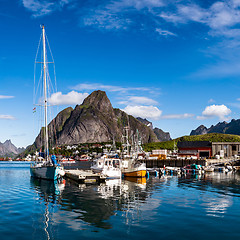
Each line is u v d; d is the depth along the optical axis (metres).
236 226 19.14
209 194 33.47
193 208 24.83
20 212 23.41
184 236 17.00
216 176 67.56
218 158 123.38
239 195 32.69
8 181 52.62
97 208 24.88
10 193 35.03
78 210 24.11
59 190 37.78
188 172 84.12
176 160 117.06
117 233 17.53
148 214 22.52
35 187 41.72
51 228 18.66
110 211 23.62
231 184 46.09
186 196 31.84
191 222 20.09
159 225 19.30
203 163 112.06
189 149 138.38
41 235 17.20
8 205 26.53
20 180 54.81
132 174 58.38
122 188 39.88
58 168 50.78
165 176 67.50
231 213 22.94
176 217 21.53
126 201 28.45
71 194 33.69
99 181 49.56
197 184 46.00
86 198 30.47
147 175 65.94
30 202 28.16
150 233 17.53
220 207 25.36
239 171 94.88
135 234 17.34
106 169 53.19
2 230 18.28
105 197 31.17
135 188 39.78
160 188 39.75
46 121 59.88
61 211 23.70
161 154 130.38
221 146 134.12
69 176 59.12
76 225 19.36
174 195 32.62
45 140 60.06
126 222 20.05
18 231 18.06
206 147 135.50
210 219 20.94
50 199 30.02
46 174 53.06
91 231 17.95
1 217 21.69
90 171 67.69
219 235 17.23
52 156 51.66
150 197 31.09
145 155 137.25
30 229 18.47
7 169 119.06
